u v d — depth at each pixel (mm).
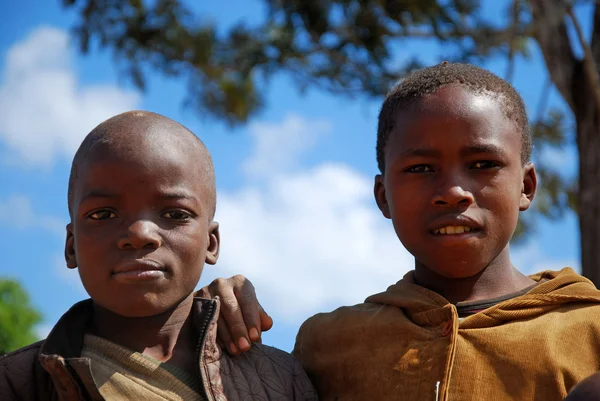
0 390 3150
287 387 3479
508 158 3496
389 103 3725
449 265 3500
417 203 3498
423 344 3520
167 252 3203
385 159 3695
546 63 6973
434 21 7895
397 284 3814
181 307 3381
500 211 3469
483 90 3562
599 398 2422
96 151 3252
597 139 6738
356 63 8539
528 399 3283
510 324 3447
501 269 3623
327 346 3756
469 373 3377
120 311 3199
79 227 3230
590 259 6516
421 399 3400
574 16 6820
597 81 6785
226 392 3332
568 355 3330
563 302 3463
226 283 3602
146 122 3334
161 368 3232
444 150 3459
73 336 3271
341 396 3633
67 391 3086
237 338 3455
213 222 3488
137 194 3199
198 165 3354
